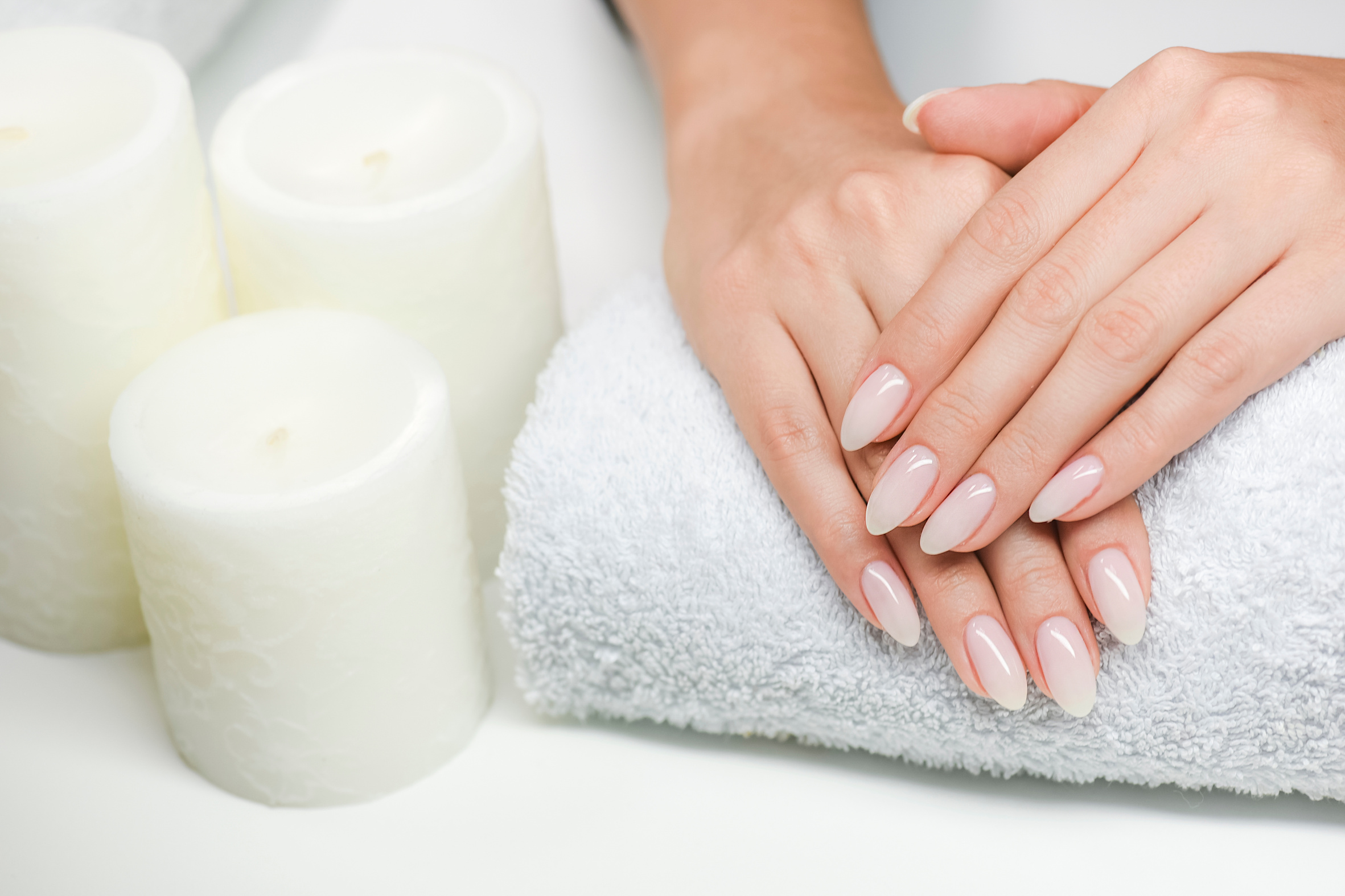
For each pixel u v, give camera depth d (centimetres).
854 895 59
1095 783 61
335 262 62
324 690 59
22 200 59
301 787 61
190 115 62
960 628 58
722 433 61
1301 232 58
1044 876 59
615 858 60
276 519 57
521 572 60
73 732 63
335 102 66
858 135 64
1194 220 58
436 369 60
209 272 63
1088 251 58
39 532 63
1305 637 57
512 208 63
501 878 59
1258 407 58
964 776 61
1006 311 58
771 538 60
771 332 61
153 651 62
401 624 59
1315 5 75
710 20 70
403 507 58
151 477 58
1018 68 75
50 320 60
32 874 60
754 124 67
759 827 60
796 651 59
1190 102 58
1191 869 59
